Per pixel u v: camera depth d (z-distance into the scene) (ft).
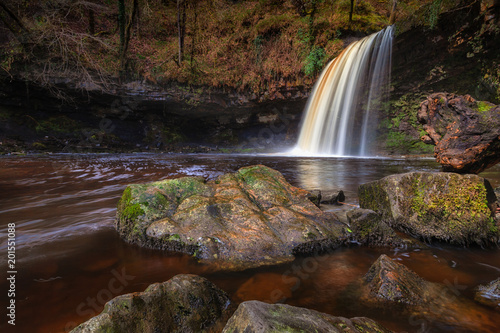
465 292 6.51
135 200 10.86
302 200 12.09
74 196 16.89
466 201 10.03
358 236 9.88
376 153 50.96
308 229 9.59
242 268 7.89
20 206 14.64
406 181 11.28
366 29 51.93
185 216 9.95
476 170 13.84
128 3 54.80
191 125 57.88
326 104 51.52
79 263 8.27
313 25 52.42
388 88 47.03
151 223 9.98
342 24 52.13
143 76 47.21
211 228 9.37
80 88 43.55
